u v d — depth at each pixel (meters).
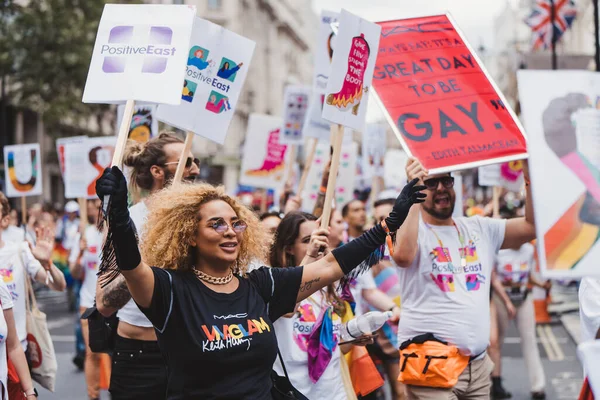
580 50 33.41
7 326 5.37
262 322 3.92
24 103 31.12
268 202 17.17
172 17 4.23
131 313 5.03
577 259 3.37
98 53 4.24
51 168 39.88
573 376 10.77
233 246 3.95
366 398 6.78
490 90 5.29
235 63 5.89
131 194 5.70
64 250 19.53
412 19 5.59
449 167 5.10
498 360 9.38
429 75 5.38
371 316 5.38
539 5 21.17
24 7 29.86
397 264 5.62
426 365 5.57
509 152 5.13
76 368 11.69
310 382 5.23
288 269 4.17
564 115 3.44
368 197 17.00
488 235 5.86
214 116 5.86
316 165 12.83
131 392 5.05
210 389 3.78
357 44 4.89
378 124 14.16
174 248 3.91
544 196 3.40
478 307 5.70
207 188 4.04
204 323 3.80
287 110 11.64
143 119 8.20
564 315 16.89
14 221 12.32
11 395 5.57
